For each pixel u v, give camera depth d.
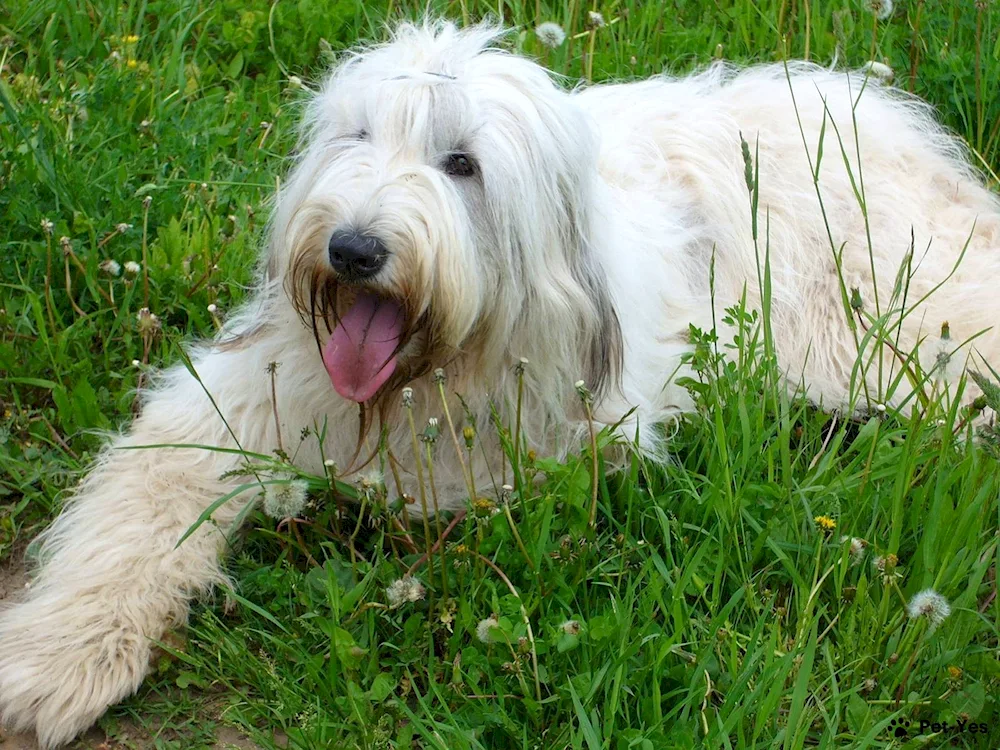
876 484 3.64
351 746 2.90
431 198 3.12
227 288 4.36
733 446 3.75
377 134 3.26
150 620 3.24
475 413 3.55
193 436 3.70
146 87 5.18
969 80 5.50
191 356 4.04
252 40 5.64
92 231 4.25
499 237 3.27
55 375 3.96
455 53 3.37
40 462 3.73
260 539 3.55
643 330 3.97
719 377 3.82
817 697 3.01
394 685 3.08
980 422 4.23
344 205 3.11
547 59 5.54
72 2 5.62
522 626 3.05
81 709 3.04
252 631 3.27
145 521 3.46
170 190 4.63
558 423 3.65
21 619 3.22
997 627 3.21
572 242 3.47
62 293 4.25
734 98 4.98
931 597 2.98
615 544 3.39
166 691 3.19
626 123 4.70
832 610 3.38
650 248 4.14
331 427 3.64
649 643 3.12
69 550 3.41
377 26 5.74
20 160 4.49
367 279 3.08
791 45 5.89
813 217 4.63
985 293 4.53
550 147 3.31
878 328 4.25
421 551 3.44
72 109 4.85
